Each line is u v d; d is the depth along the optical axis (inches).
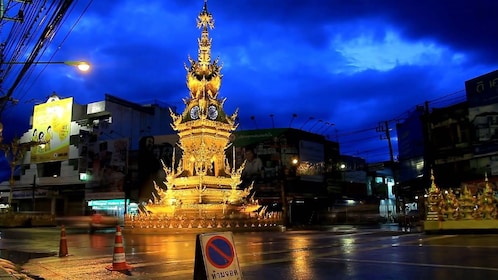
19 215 1937.7
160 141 2463.1
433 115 1678.2
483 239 701.3
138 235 1115.9
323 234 976.9
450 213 879.7
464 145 1550.2
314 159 2433.6
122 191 2456.9
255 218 1207.6
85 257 569.6
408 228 1323.8
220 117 1353.3
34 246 781.9
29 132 2942.9
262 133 2379.4
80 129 2760.8
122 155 2509.8
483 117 1488.7
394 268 398.9
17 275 409.1
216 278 273.9
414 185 1861.5
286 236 927.0
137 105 2925.7
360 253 529.0
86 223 1945.1
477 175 1487.5
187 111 1360.7
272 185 2294.5
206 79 1355.8
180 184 1293.1
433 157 1654.8
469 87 1551.4
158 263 485.1
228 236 293.6
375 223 2260.1
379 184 2856.8
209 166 1300.4
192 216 1176.8
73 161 2731.3
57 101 2881.4
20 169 2955.2
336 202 2509.8
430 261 438.0
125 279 386.6
